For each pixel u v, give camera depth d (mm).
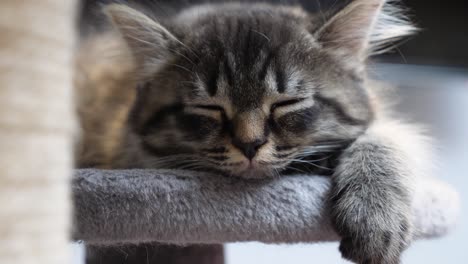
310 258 546
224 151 359
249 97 360
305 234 339
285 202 338
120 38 407
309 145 370
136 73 405
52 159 245
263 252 548
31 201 240
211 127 365
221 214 334
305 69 372
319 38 380
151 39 390
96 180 329
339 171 351
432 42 605
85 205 326
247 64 366
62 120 248
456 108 637
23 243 236
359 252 329
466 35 604
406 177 349
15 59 236
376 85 442
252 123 356
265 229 336
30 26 240
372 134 374
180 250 391
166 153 384
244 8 422
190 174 341
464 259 549
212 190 337
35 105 241
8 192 232
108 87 448
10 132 233
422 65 620
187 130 372
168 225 331
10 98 234
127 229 329
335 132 376
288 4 465
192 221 332
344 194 340
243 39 376
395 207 336
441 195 365
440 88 630
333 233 339
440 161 559
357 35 387
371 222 330
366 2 381
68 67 251
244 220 335
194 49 377
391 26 413
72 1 254
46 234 243
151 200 329
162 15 427
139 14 391
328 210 340
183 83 374
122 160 405
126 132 408
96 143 430
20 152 236
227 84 363
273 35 378
